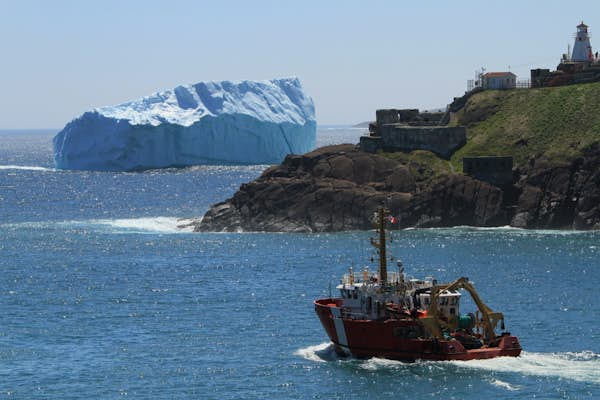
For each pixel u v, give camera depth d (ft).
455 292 612.29
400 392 538.47
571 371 565.53
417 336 592.19
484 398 525.75
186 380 570.87
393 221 618.03
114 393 549.54
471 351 586.45
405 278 636.89
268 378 570.87
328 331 623.77
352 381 558.56
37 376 583.58
